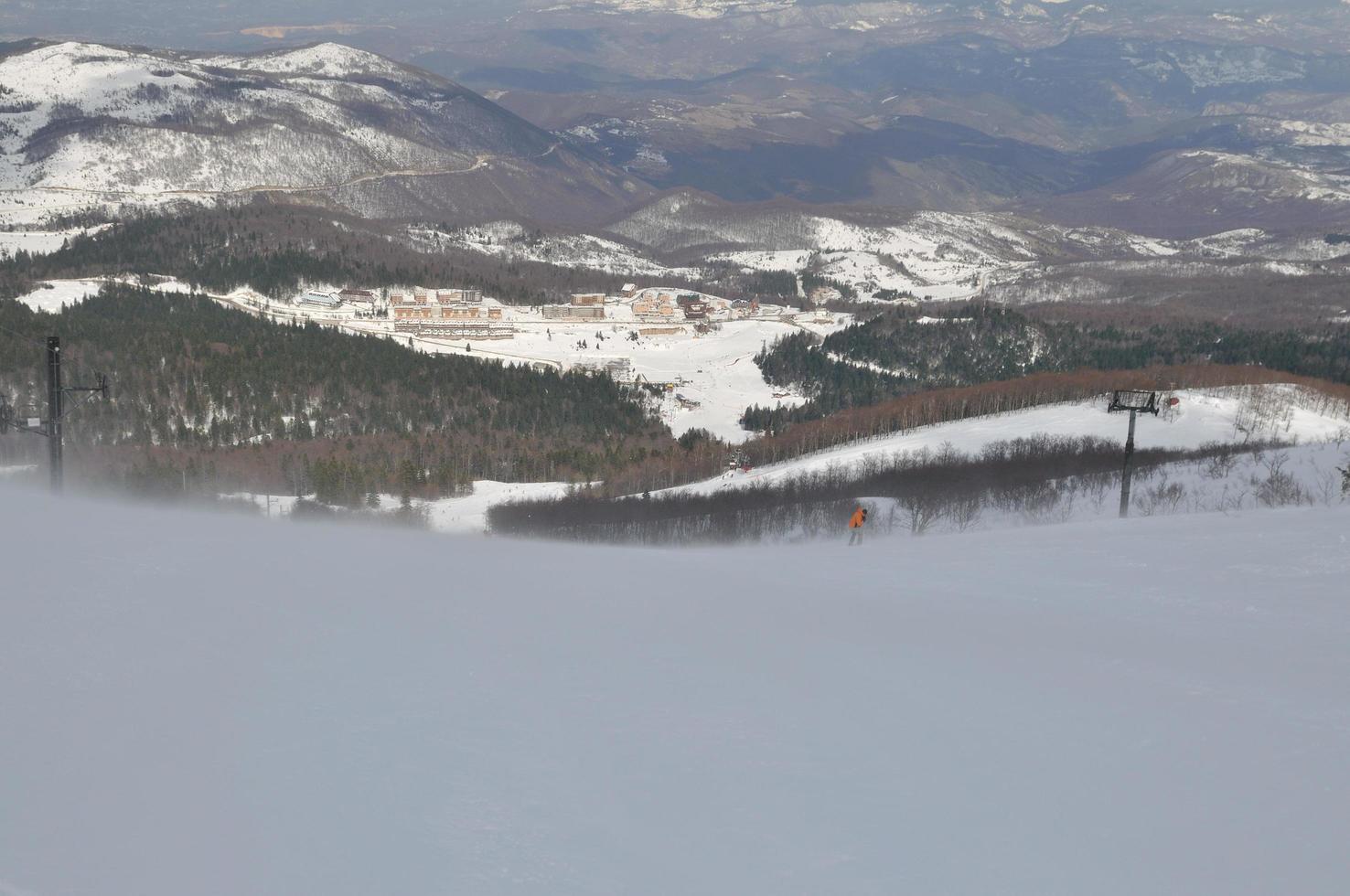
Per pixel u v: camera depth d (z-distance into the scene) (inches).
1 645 427.5
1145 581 885.8
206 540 714.2
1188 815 319.6
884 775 350.0
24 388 6038.4
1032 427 5442.9
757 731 388.8
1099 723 405.4
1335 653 554.9
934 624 634.8
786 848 289.6
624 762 351.3
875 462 4690.0
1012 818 309.1
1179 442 4916.3
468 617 545.0
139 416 6501.0
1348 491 2856.8
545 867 273.4
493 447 7012.8
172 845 271.1
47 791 299.4
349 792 310.2
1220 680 485.1
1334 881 269.6
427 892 252.7
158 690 384.8
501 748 353.7
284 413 7249.0
